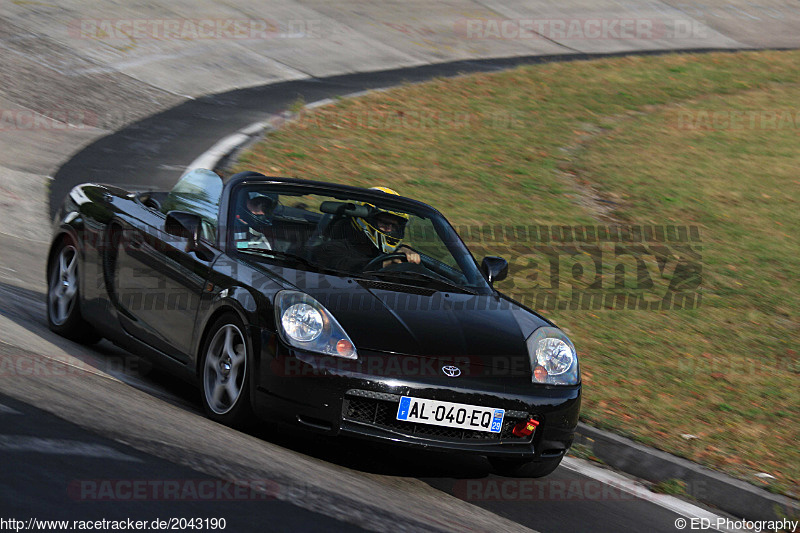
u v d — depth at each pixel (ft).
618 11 421.59
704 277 135.44
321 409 55.16
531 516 55.01
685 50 368.07
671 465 69.00
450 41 327.67
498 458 63.77
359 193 74.33
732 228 165.27
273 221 68.59
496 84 270.67
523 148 204.85
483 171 181.88
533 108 247.91
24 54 206.28
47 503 37.19
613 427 74.64
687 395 86.84
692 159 213.46
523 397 59.00
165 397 64.69
